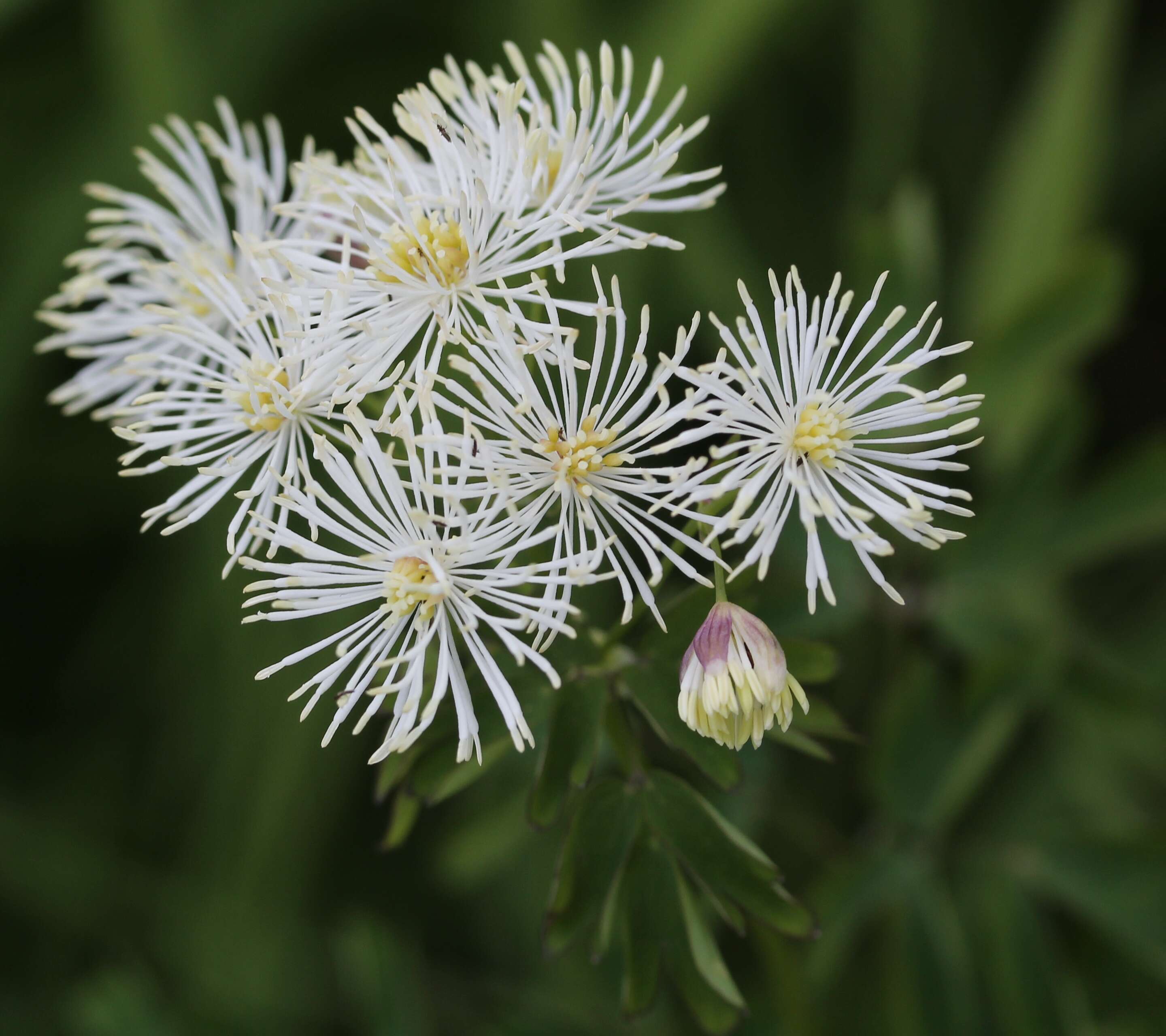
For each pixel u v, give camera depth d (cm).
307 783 30
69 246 32
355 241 25
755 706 23
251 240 25
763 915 24
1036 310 29
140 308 26
